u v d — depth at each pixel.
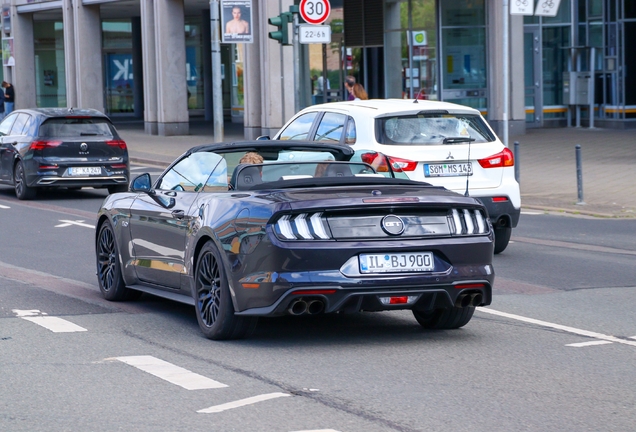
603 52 37.31
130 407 6.28
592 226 16.53
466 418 6.00
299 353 7.86
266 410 6.18
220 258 8.10
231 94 48.84
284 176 8.82
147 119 41.28
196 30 51.66
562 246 14.41
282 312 7.65
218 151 9.28
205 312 8.46
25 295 10.69
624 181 22.00
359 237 7.72
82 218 18.34
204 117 52.28
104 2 44.09
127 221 9.97
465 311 8.66
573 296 10.54
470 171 12.92
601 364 7.48
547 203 19.31
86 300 10.44
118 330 8.81
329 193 7.97
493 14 33.94
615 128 36.84
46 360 7.61
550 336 8.55
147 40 40.75
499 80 34.16
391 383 6.88
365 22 37.84
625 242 14.73
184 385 6.82
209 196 8.65
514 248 14.24
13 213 19.19
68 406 6.32
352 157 9.70
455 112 13.21
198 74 52.03
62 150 21.22
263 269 7.68
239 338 8.38
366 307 7.75
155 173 26.75
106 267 10.57
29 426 5.89
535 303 10.15
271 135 34.91
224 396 6.53
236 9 25.14
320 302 7.66
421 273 7.79
